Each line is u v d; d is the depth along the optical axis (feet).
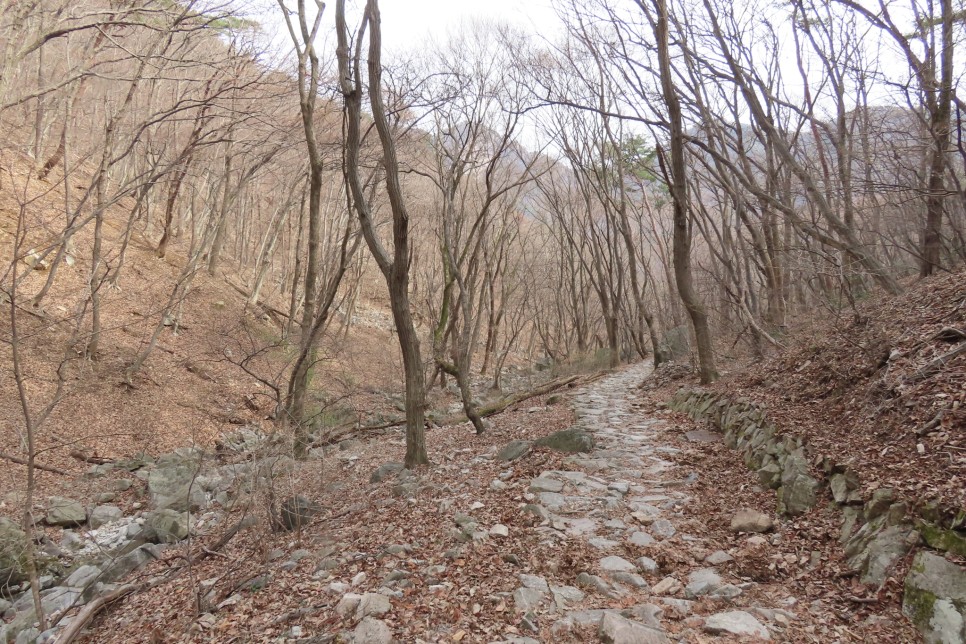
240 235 94.38
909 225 38.01
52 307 46.96
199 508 29.07
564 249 100.78
